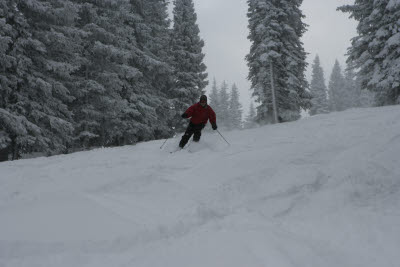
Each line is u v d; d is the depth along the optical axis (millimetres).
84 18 14531
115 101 14203
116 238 2758
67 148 13602
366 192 4012
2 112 9727
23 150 11328
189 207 3514
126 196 3969
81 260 2463
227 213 3545
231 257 2395
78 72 14383
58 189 4148
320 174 4520
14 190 4195
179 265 2324
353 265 2371
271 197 3938
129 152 7156
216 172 4738
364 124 7027
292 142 6273
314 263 2354
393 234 2758
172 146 7082
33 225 3000
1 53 9672
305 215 3445
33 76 11000
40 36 11195
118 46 15148
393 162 4770
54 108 12133
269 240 2682
